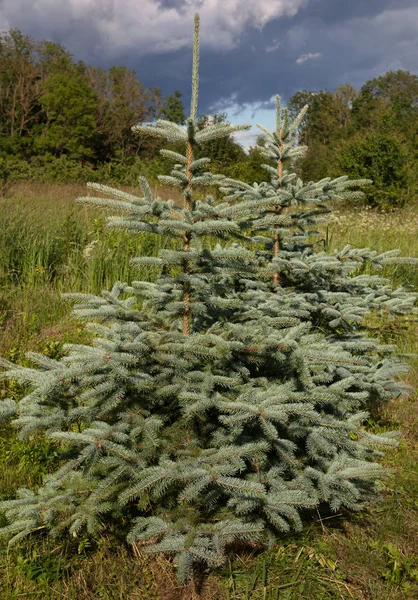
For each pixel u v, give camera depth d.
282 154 4.22
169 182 2.80
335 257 4.10
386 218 11.59
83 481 2.63
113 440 2.54
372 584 2.57
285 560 2.69
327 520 2.99
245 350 2.67
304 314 3.23
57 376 2.41
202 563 2.67
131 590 2.51
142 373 2.58
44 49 47.00
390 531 2.93
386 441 2.97
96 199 2.59
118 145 45.34
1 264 6.63
